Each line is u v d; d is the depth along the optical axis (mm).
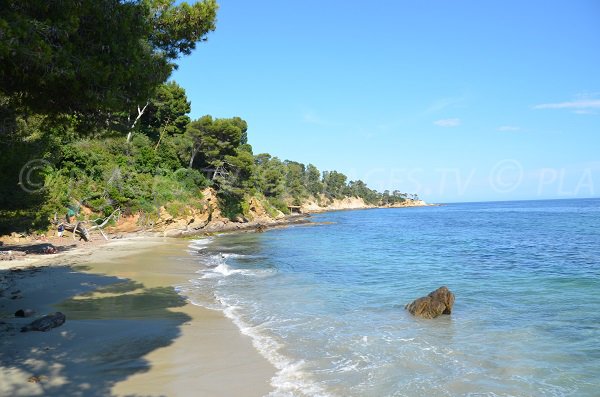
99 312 12172
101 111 8477
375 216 115062
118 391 6594
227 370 7793
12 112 9219
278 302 14258
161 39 11039
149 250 30906
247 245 38812
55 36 6441
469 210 155375
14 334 9414
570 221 67688
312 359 8555
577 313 12547
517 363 8445
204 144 62094
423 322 11703
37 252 27359
